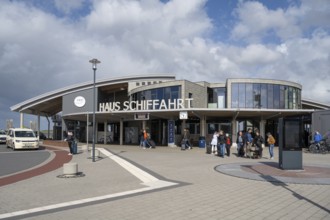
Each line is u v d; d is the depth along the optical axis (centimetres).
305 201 868
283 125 1497
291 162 1483
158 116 3600
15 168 1655
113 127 4997
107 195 943
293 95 4222
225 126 3797
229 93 3972
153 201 865
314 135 2812
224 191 1001
